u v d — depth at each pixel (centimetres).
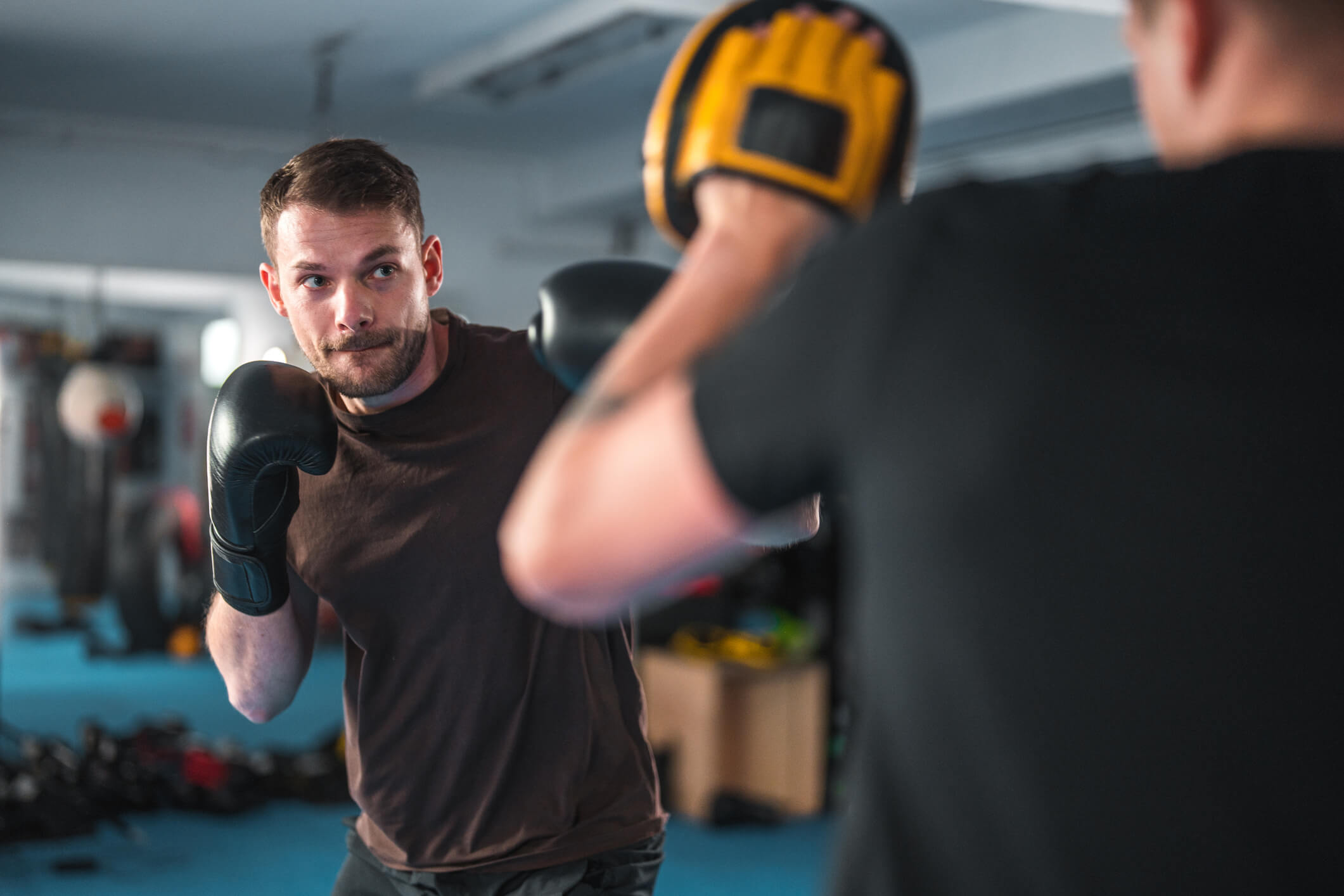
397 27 562
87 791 478
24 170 716
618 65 597
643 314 114
